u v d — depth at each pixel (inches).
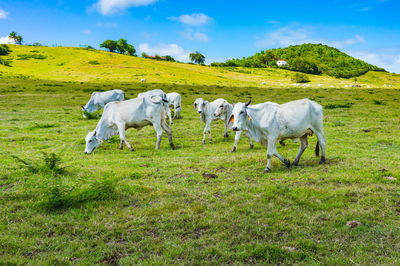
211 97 1204.5
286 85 2336.4
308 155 360.2
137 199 227.3
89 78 2054.6
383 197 219.0
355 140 445.1
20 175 281.3
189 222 188.5
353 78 4471.0
